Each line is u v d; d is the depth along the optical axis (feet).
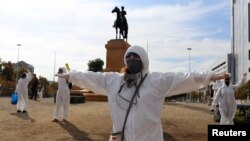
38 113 59.21
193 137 39.01
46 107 72.64
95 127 43.34
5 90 166.81
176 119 51.57
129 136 14.89
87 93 103.96
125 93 15.35
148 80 15.35
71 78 16.88
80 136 38.19
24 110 59.98
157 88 15.20
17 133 39.40
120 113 15.26
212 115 62.23
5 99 104.06
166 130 42.24
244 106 53.67
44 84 204.13
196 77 15.06
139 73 15.64
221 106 47.32
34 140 35.88
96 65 223.10
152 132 15.05
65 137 37.52
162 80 15.21
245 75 48.03
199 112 67.87
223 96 47.16
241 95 215.31
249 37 306.76
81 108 68.39
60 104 48.96
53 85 200.44
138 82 15.37
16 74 229.66
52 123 46.21
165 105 93.09
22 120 49.19
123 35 114.52
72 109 65.67
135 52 15.78
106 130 41.57
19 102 60.08
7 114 56.44
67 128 42.63
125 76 15.57
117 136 15.08
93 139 36.86
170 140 37.17
